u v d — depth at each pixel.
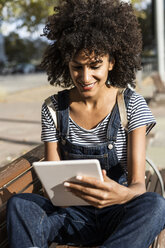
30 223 1.75
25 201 1.82
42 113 2.13
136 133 1.95
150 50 24.94
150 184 2.88
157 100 8.87
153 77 9.48
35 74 32.84
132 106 1.99
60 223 1.94
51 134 2.10
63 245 2.01
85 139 2.01
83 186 1.69
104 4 1.97
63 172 1.70
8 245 1.93
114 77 2.15
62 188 1.80
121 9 2.01
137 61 2.16
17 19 5.42
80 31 1.87
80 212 1.98
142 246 1.69
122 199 1.73
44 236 1.83
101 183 1.65
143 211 1.70
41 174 1.75
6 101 12.52
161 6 11.91
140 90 10.97
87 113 2.02
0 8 5.04
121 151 1.99
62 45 1.92
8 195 1.96
